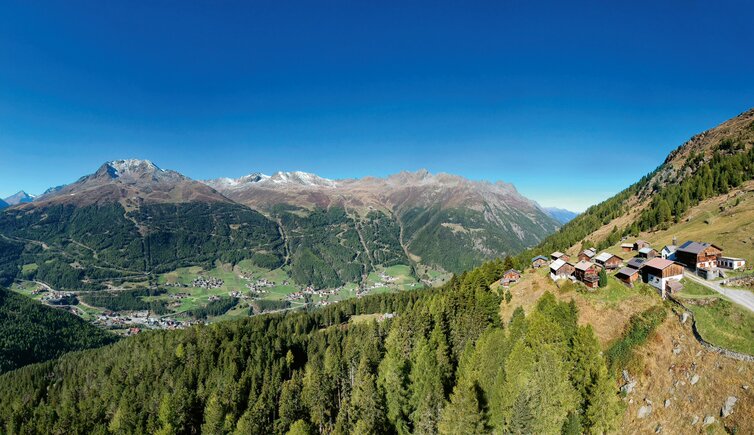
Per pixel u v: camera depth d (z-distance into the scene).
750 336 66.38
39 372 188.25
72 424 121.81
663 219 157.50
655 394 67.12
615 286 97.12
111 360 177.00
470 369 76.75
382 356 117.12
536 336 74.62
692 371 66.19
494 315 101.50
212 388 126.25
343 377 113.50
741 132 197.62
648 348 74.75
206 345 152.25
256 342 150.88
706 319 73.81
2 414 139.62
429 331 107.75
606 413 63.28
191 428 111.69
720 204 145.62
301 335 175.25
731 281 88.75
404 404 82.75
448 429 58.44
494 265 145.00
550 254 164.75
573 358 68.25
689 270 103.25
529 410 58.16
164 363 148.38
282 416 103.81
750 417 55.22
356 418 81.62
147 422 111.50
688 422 60.75
